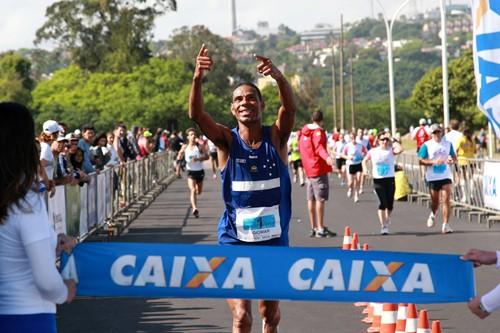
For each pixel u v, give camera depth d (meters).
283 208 8.38
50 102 97.69
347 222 24.80
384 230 21.59
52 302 5.60
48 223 5.58
